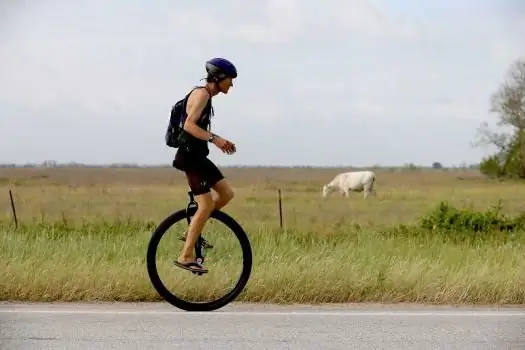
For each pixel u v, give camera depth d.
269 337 8.59
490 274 11.97
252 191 77.56
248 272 9.79
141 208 47.88
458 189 84.56
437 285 11.41
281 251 14.00
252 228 22.44
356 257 13.84
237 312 10.12
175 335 8.65
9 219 32.56
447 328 9.16
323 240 17.52
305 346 8.20
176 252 9.62
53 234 16.56
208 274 9.82
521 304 11.09
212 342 8.34
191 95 8.85
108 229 20.91
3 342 8.28
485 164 99.56
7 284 11.09
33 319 9.50
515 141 97.12
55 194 69.44
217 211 9.41
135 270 11.63
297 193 74.56
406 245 16.20
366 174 67.25
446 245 16.38
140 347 8.10
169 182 122.56
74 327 9.02
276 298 11.07
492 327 9.21
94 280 11.26
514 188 85.56
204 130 8.73
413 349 8.12
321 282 11.36
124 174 191.88
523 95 94.81
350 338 8.58
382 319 9.69
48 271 11.55
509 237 19.86
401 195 71.75
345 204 55.88
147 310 10.20
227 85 8.91
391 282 11.55
